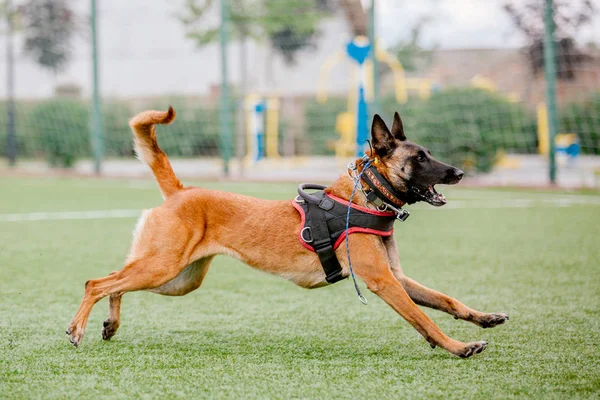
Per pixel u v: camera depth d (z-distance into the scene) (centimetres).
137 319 427
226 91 1473
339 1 2248
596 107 1377
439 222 875
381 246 369
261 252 383
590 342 367
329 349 360
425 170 375
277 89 2303
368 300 480
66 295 484
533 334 385
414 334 392
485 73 1858
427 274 566
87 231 787
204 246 381
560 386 296
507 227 821
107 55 2409
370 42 1342
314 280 385
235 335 389
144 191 1242
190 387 297
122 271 373
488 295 490
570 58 1454
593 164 1689
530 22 1595
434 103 1383
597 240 718
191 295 494
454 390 293
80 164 1902
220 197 388
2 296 477
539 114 1553
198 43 1958
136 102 1991
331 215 372
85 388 295
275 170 1697
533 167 1727
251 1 1859
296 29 1992
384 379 308
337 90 2331
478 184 1308
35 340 372
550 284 522
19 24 2212
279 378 310
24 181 1463
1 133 1942
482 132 1370
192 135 1733
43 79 2439
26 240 723
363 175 379
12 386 296
